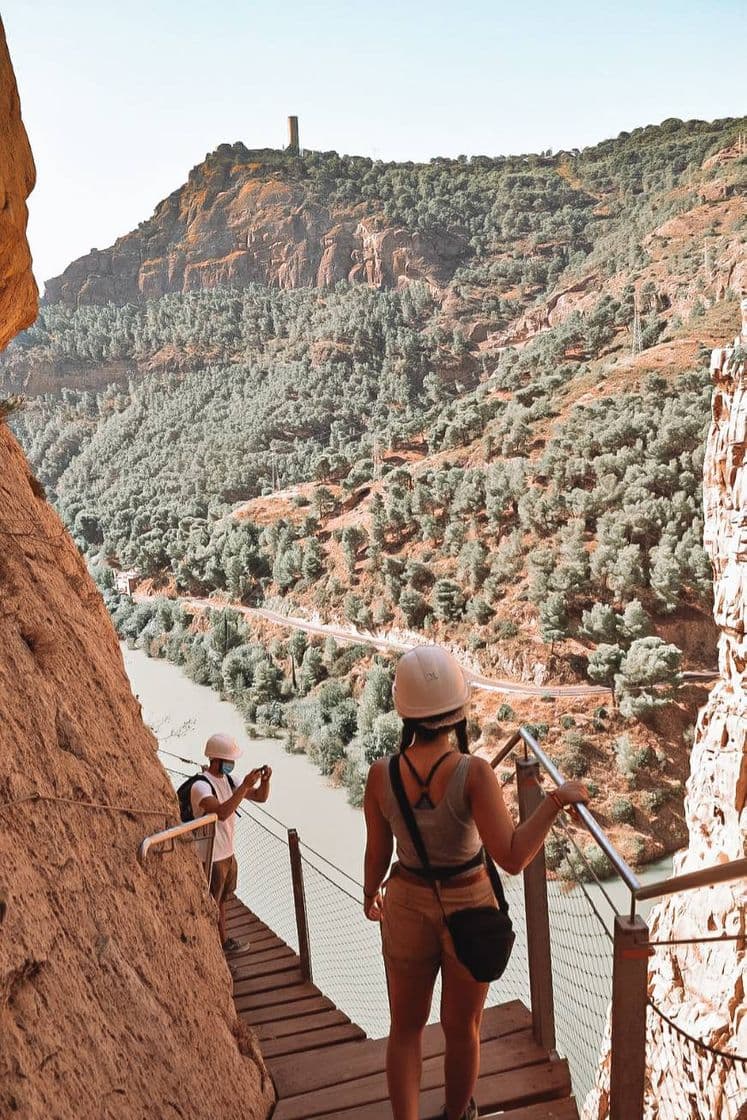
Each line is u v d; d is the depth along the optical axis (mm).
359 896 30828
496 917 2551
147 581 132500
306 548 105625
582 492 81688
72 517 178750
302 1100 3465
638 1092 2311
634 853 52062
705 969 11453
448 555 91250
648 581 72750
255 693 82688
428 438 129000
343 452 163125
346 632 91750
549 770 2848
